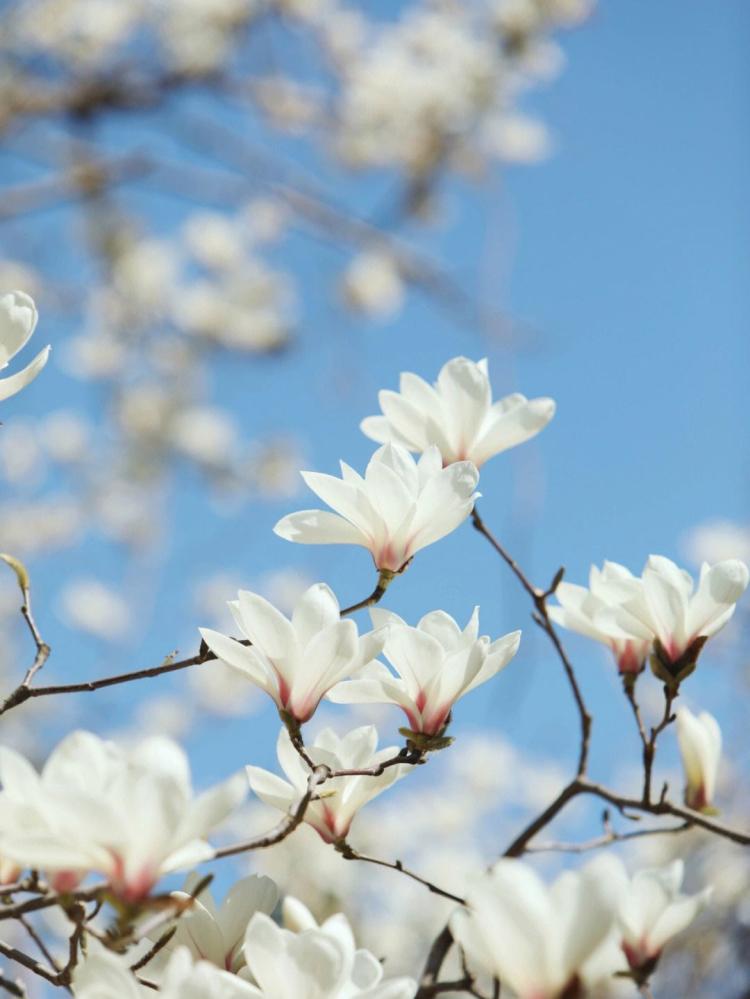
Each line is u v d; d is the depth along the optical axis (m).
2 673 6.02
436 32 6.65
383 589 1.94
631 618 2.00
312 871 3.55
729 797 3.77
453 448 2.06
